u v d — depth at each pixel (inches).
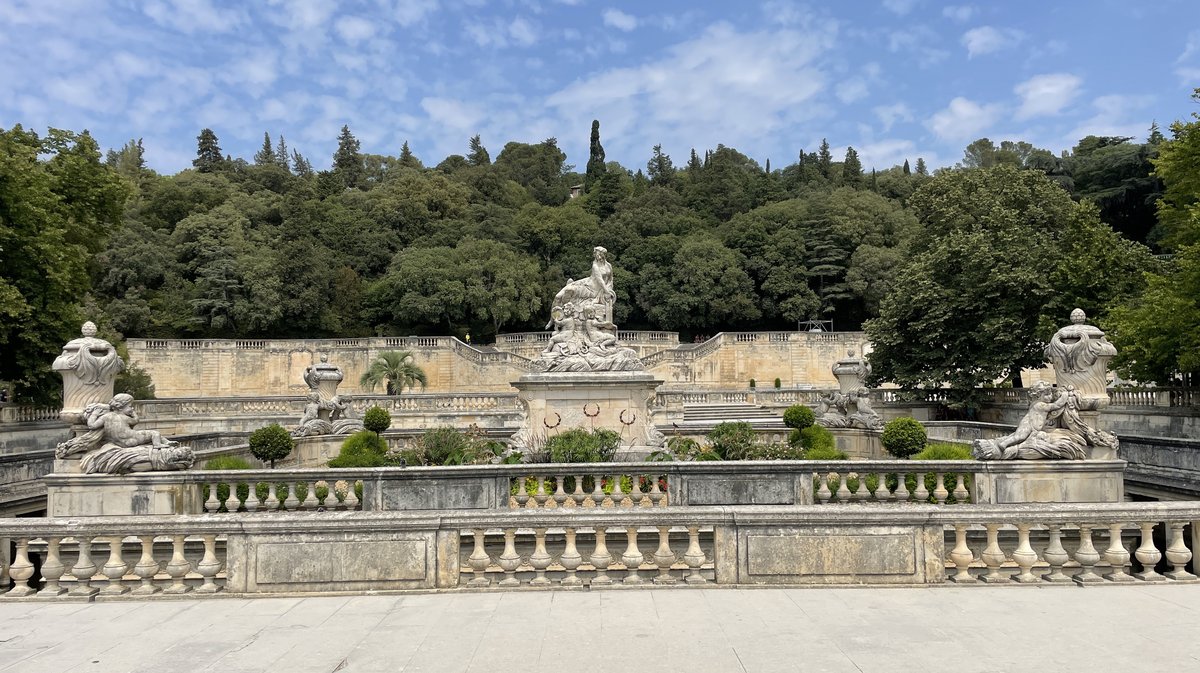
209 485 529.0
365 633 266.1
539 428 841.5
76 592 319.6
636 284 2815.0
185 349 2103.8
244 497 537.0
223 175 3240.7
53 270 1080.2
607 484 535.2
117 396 537.6
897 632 262.4
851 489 515.8
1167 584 325.1
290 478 509.0
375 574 318.7
